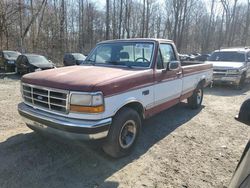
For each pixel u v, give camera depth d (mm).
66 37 39812
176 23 43969
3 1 25719
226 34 46781
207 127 5883
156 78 4742
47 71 4398
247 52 12836
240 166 2215
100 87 3500
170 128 5719
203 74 7402
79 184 3395
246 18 47312
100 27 49562
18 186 3287
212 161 4168
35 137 4781
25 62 15312
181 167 3934
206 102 8594
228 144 4910
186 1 44438
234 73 11125
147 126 5812
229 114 7090
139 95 4277
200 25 55938
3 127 5305
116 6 43812
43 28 33812
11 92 9422
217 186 3467
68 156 4109
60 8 37125
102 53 5414
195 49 57844
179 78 5727
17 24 29281
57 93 3641
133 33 50375
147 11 47406
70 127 3477
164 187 3406
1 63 17875
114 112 3740
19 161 3895
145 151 4449
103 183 3441
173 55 5566
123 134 4027
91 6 47656
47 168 3736
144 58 4859
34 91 3965
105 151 3979
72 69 4527
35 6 30391
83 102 3447
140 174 3695
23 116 4176
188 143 4879
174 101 5723
